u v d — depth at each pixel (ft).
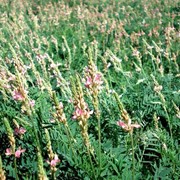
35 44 8.52
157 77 5.46
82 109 2.99
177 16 10.87
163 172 3.44
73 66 6.86
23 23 9.59
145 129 4.36
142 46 8.01
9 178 3.59
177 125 4.40
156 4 13.17
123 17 11.71
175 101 4.69
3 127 4.17
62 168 3.54
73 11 12.76
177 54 6.76
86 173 3.42
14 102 4.53
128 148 3.84
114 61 5.26
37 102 4.37
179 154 3.82
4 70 4.38
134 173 3.27
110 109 4.53
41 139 3.66
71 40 8.93
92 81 3.09
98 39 9.06
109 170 3.52
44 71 4.96
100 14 11.43
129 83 5.11
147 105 4.52
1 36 8.36
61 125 4.01
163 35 8.61
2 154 3.89
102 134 4.19
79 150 3.57
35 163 3.60
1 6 14.44
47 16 12.25
